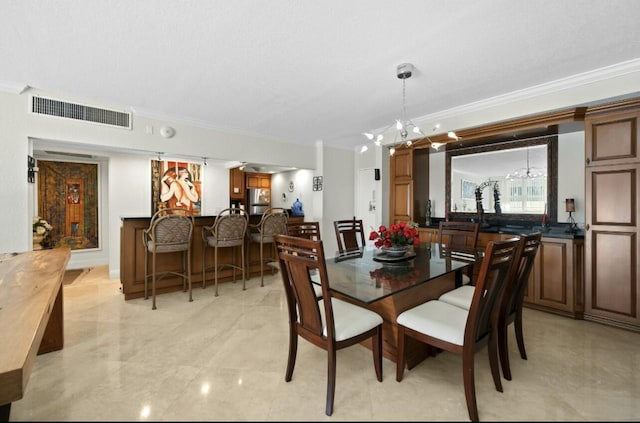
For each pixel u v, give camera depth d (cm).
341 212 561
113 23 189
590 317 284
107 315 299
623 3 172
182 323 281
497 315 179
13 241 283
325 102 334
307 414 161
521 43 215
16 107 283
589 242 283
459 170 443
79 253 510
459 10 178
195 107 347
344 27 195
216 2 170
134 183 495
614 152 269
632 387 183
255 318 294
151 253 364
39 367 204
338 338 168
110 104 333
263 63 244
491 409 165
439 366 210
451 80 278
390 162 473
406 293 218
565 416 159
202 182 586
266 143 475
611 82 258
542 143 365
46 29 195
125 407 165
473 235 325
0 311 122
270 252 474
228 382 189
